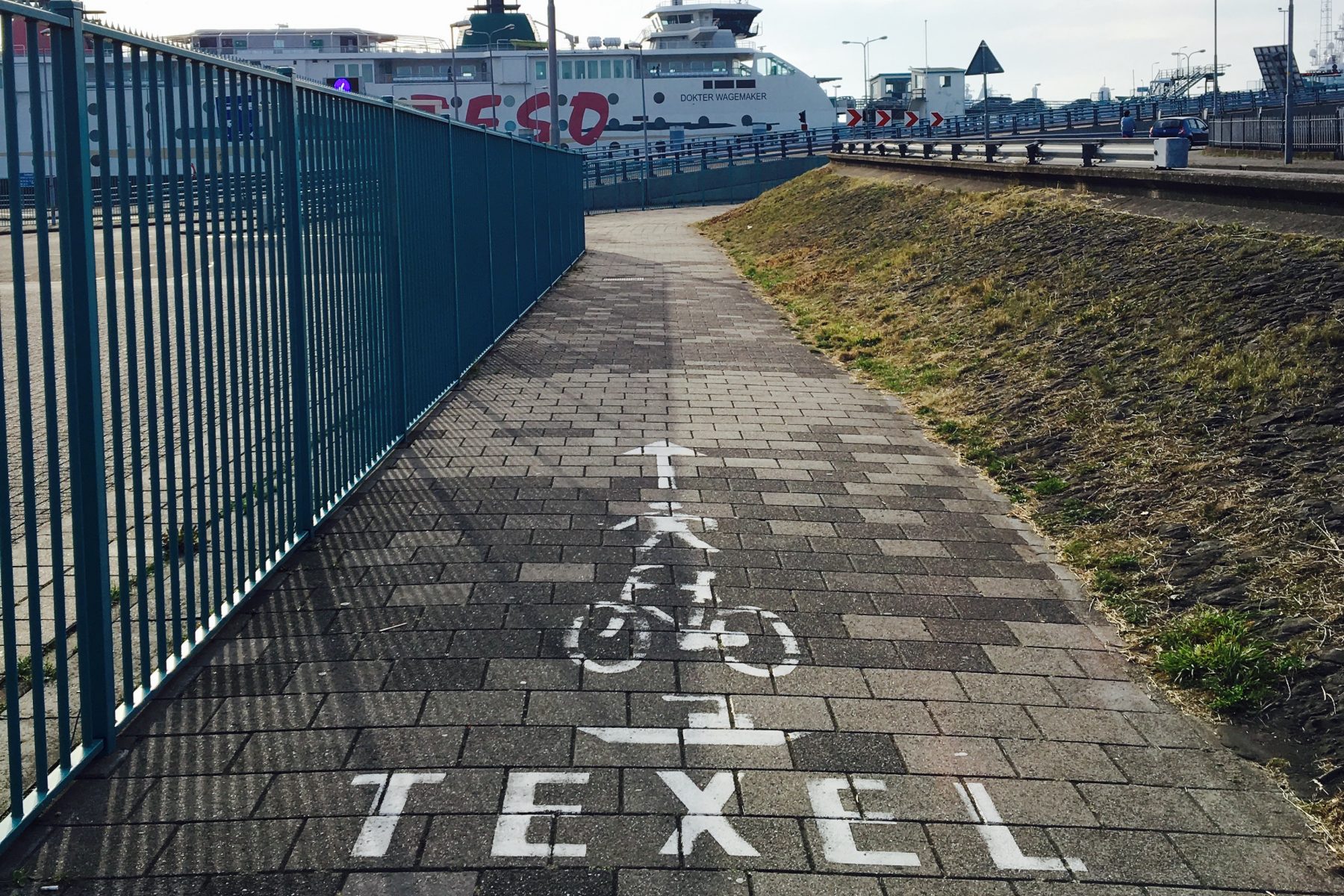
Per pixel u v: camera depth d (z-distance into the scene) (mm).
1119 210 15656
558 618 5371
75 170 3822
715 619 5426
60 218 3799
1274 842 3725
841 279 19031
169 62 4590
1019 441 8633
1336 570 5508
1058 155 20141
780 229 29422
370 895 3312
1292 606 5316
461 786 3898
